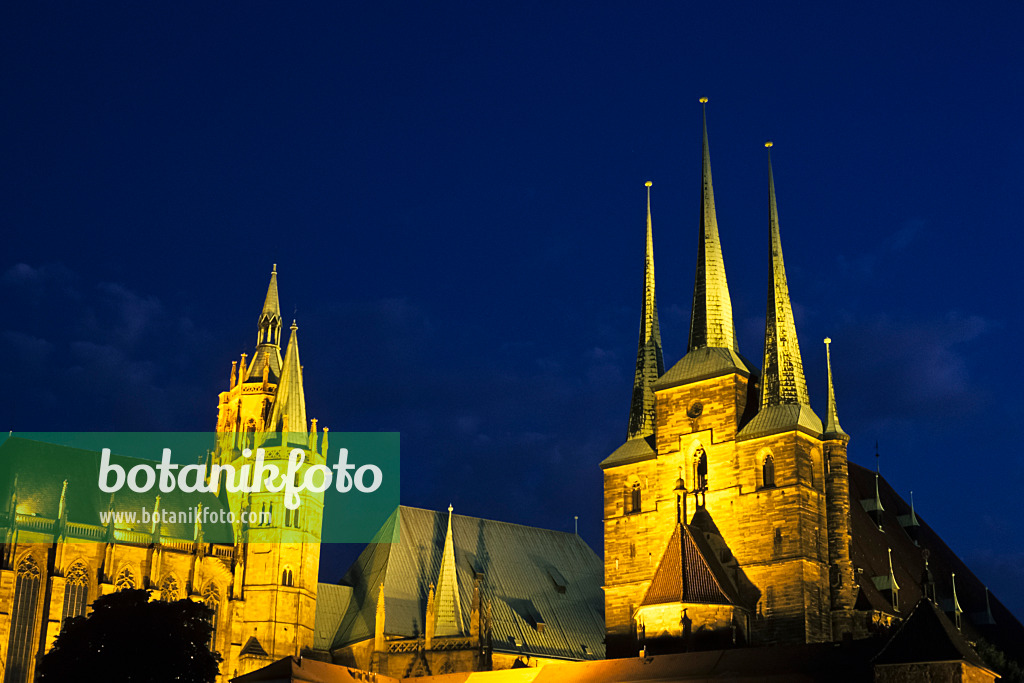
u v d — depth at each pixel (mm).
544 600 164250
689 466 134500
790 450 127250
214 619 165625
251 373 183625
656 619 123375
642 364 144375
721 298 140375
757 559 126812
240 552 168375
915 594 141375
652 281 148000
